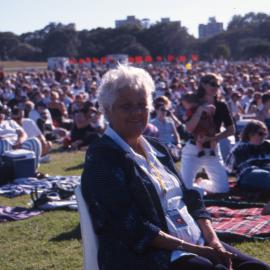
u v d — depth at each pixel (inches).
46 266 239.1
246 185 349.1
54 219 315.3
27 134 531.2
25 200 378.0
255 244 249.1
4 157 443.2
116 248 134.0
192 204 155.4
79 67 3134.8
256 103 671.8
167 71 2113.7
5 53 5600.4
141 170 142.2
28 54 5506.9
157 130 489.4
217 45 4239.7
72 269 234.5
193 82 1061.1
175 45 4542.3
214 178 347.9
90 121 624.1
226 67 2347.4
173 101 908.0
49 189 381.1
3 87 1294.3
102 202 133.9
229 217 294.7
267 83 1043.3
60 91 965.2
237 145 367.2
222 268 134.0
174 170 157.5
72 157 575.8
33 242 274.7
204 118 329.7
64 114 793.6
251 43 4298.7
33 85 1422.2
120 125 145.8
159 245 135.0
